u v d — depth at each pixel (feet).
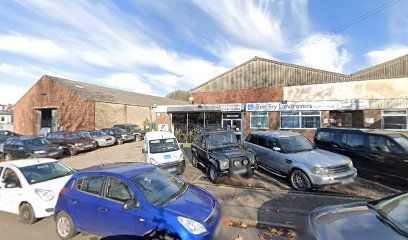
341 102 58.85
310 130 61.87
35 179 23.13
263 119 67.31
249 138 36.86
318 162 25.49
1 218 23.45
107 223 16.06
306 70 66.39
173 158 33.99
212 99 77.10
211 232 14.07
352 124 60.70
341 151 32.53
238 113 69.62
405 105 53.93
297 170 26.66
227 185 29.40
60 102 106.32
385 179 28.96
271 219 19.58
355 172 25.89
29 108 115.34
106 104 106.83
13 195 22.47
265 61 70.90
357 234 10.31
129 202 15.02
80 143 61.11
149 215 14.52
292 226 18.21
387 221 11.15
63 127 105.29
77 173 18.97
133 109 123.85
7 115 175.94
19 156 52.34
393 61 63.82
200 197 16.80
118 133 80.33
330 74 64.64
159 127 76.59
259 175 33.35
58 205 18.76
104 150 65.87
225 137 35.35
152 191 16.08
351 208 12.83
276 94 68.23
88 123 98.78
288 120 64.54
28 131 115.75
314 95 63.41
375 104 56.39
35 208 21.18
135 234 14.84
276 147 30.27
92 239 17.87
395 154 27.02
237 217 20.08
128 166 19.01
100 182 17.25
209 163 31.65
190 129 72.43
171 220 13.85
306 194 25.17
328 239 10.21
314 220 12.08
